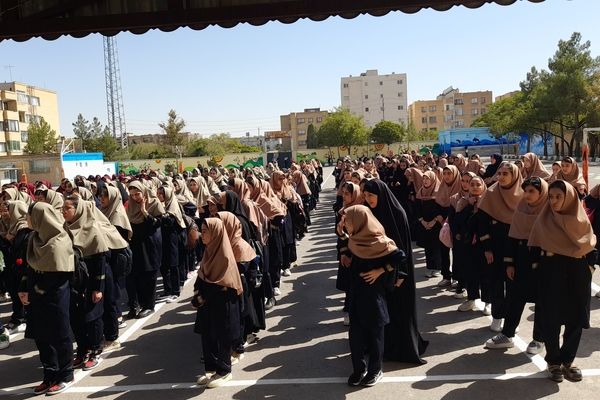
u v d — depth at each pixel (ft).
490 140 179.01
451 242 25.26
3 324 24.86
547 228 15.65
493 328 20.35
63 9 13.06
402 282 17.07
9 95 223.51
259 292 20.94
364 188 17.25
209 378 17.01
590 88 132.98
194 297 17.10
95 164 126.62
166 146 237.86
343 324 22.40
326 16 12.89
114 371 18.48
